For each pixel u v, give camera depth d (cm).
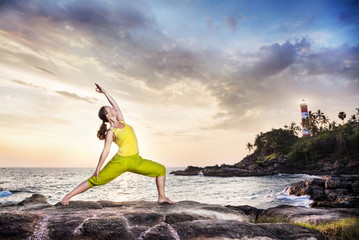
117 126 341
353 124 9075
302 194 2030
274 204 1781
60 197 2711
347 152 7931
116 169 336
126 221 277
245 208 882
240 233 269
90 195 2928
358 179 1800
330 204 1586
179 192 3184
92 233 240
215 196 2591
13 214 250
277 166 8938
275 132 11156
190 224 284
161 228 270
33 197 445
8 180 6378
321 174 7281
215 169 9619
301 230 340
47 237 229
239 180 6103
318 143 8762
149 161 372
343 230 371
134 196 2798
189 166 11131
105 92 372
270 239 270
